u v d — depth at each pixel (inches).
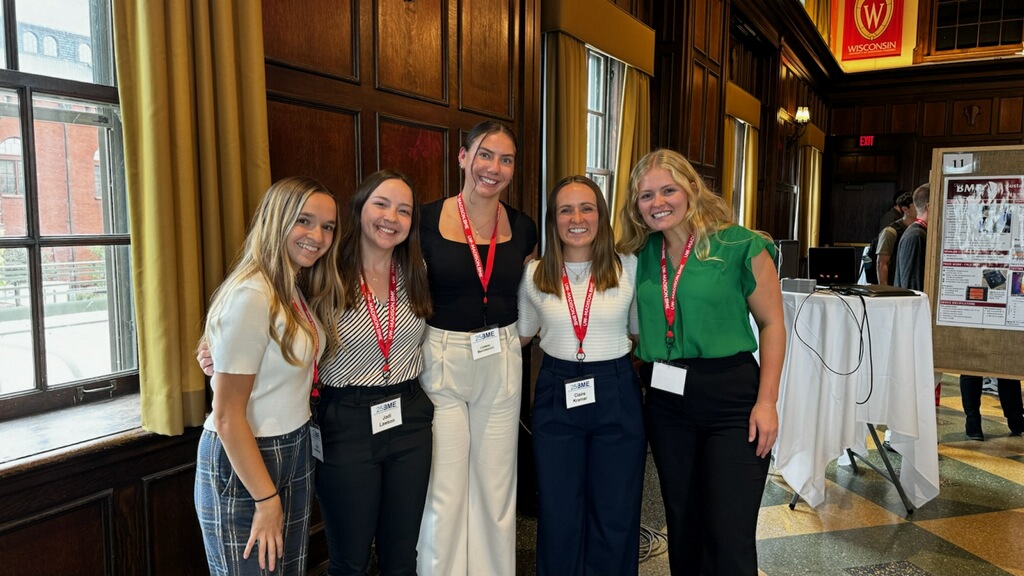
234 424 50.4
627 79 158.4
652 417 73.0
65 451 55.1
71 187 64.8
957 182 125.6
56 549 56.7
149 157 58.9
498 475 74.6
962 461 137.3
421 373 72.4
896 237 195.8
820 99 399.9
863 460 130.4
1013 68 363.9
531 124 118.4
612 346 72.7
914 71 386.0
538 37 119.4
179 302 62.0
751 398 68.3
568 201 69.6
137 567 63.3
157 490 64.4
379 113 86.9
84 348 67.6
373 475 63.5
